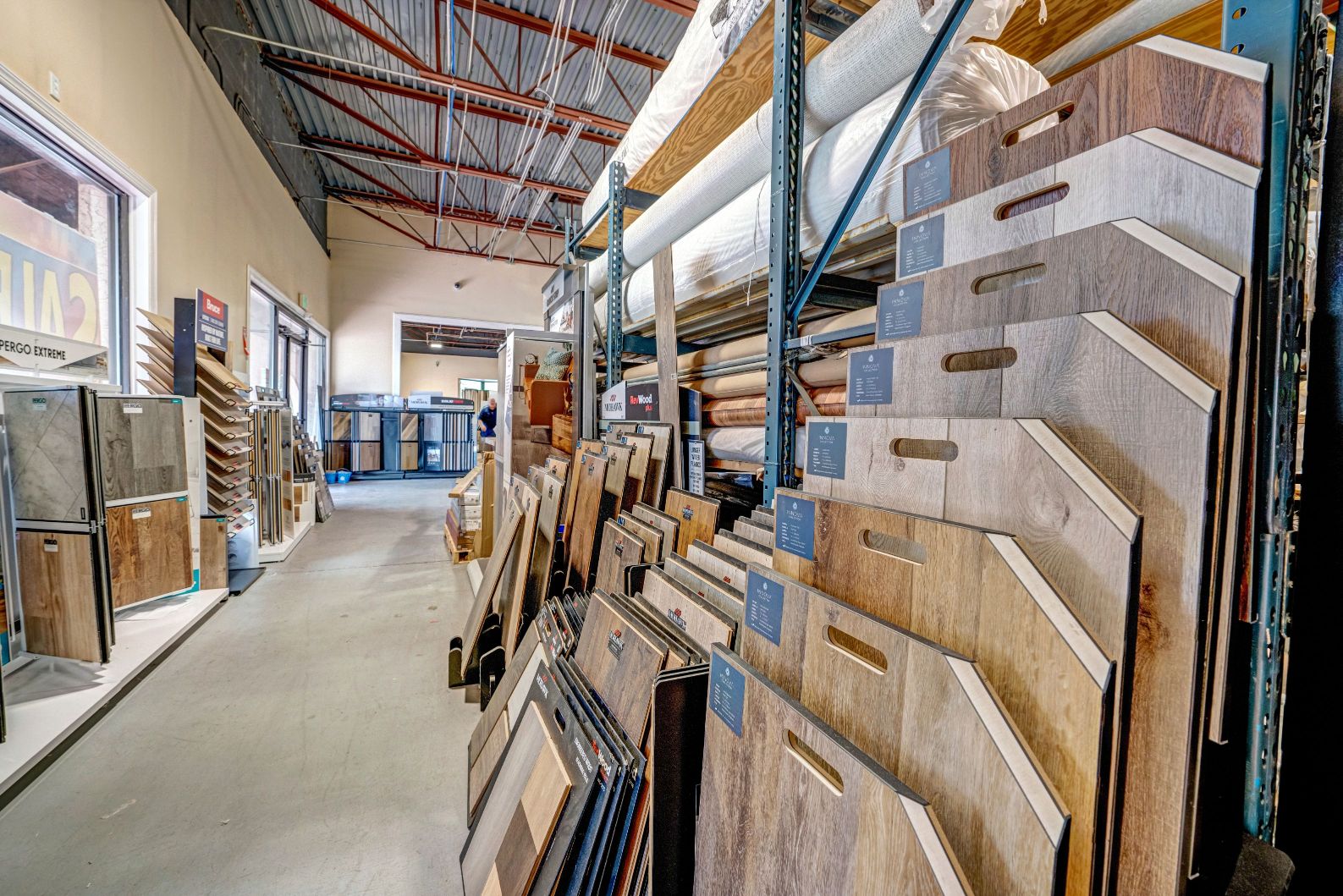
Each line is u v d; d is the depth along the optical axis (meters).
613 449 2.29
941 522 0.56
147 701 2.07
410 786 1.61
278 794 1.56
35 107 2.37
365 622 2.93
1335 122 0.59
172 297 3.60
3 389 2.07
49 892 1.24
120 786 1.59
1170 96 0.51
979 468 0.56
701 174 1.88
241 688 2.18
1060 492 0.48
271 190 5.82
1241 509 0.44
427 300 9.48
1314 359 0.61
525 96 4.94
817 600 0.68
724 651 0.79
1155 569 0.45
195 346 3.54
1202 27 1.11
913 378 0.69
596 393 3.28
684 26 4.61
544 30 4.51
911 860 0.47
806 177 1.40
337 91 5.95
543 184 7.06
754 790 0.69
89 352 2.74
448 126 5.36
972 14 0.98
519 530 2.24
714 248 1.75
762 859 0.67
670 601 1.19
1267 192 0.46
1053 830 0.41
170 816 1.47
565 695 1.18
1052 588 0.46
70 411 1.99
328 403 8.86
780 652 0.73
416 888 1.26
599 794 0.91
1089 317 0.51
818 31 1.47
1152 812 0.45
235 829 1.43
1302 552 0.61
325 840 1.40
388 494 7.92
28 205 2.53
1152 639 0.46
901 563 0.60
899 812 0.49
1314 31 0.54
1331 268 0.60
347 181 8.41
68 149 2.66
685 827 0.87
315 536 5.05
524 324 10.09
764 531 1.28
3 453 2.07
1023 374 0.57
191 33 3.96
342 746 1.79
